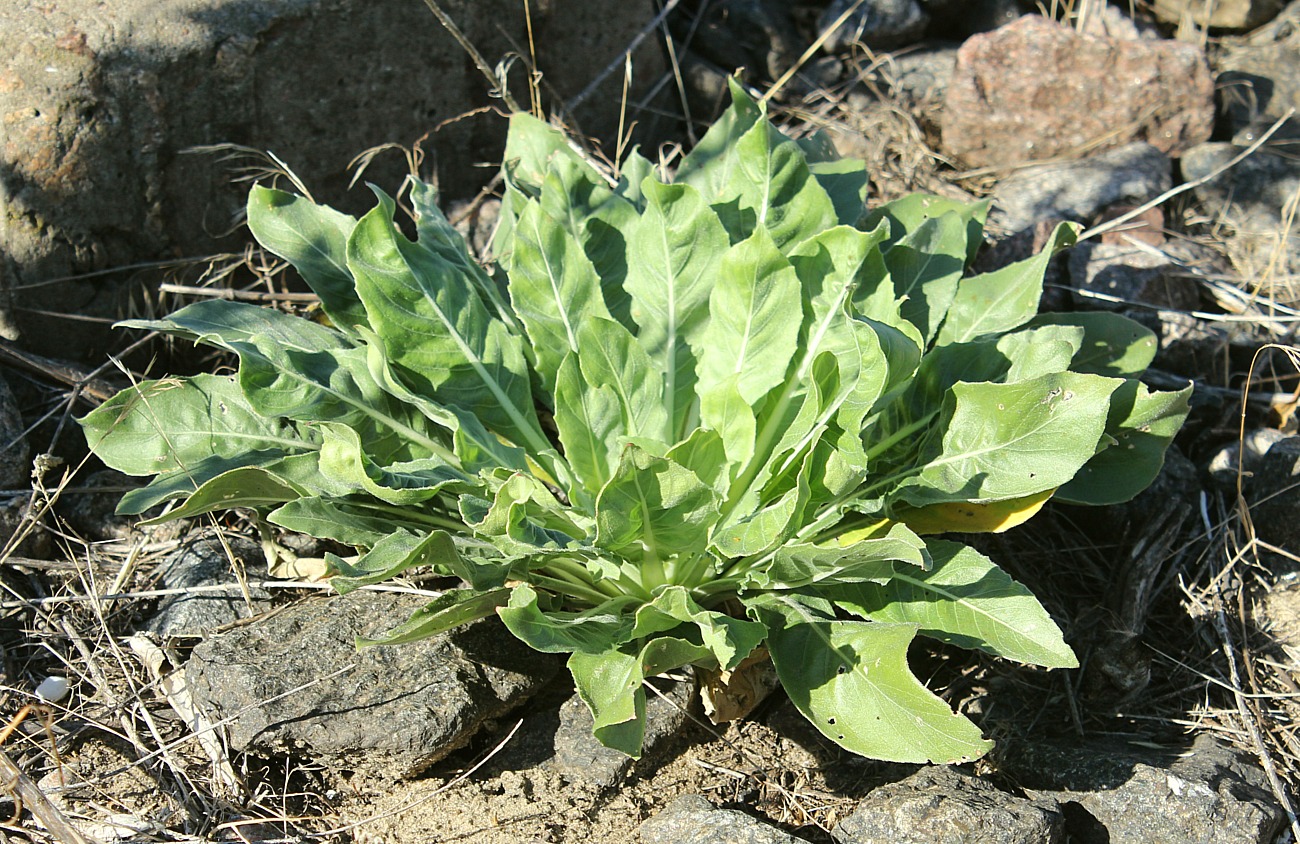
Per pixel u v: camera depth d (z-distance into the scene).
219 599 1.12
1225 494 1.21
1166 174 1.40
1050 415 1.05
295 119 1.26
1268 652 1.13
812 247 1.10
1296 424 1.25
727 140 1.22
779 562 1.02
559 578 1.08
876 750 0.99
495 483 1.05
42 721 1.07
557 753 1.05
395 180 1.32
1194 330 1.28
